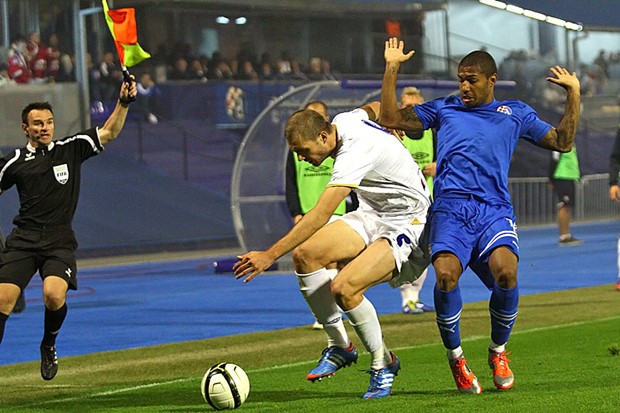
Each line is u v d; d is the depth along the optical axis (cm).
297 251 1300
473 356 1661
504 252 1220
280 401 1289
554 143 1261
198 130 5162
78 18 4391
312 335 2050
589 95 6166
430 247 1242
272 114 3331
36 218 1475
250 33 5525
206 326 2245
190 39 5347
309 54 5656
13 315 2553
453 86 3009
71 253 1495
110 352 1919
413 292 2319
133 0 5091
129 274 3509
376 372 1276
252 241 3328
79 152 1509
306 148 1238
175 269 3644
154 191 4731
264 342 1972
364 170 1240
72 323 2358
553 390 1255
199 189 4881
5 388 1549
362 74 5681
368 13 5741
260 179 3369
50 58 4447
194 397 1377
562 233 4184
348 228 1312
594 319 2119
